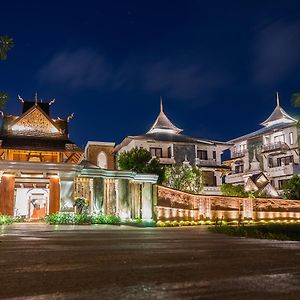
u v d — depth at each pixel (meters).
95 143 51.09
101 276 3.66
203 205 32.62
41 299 2.66
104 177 27.98
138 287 3.06
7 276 3.72
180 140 57.31
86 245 8.05
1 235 12.60
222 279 3.43
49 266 4.47
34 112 36.25
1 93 10.03
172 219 30.08
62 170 26.78
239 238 11.38
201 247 7.42
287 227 19.06
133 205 28.86
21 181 31.64
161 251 6.46
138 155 39.81
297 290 2.93
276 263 4.65
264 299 2.63
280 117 69.56
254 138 66.94
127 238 10.98
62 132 36.72
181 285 3.14
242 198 35.19
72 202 26.64
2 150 34.72
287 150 60.06
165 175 40.53
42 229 17.59
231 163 70.62
